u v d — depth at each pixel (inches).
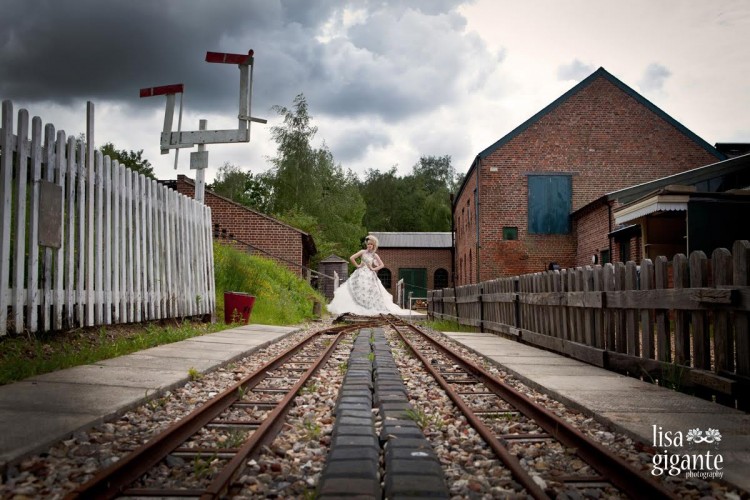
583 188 981.2
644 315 241.0
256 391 226.5
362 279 954.1
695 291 200.4
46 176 265.9
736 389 179.2
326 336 481.1
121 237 343.9
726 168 662.5
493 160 991.0
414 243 1978.3
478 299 564.1
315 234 1480.1
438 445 150.5
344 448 134.1
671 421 164.4
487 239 981.2
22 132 246.4
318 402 207.5
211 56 502.9
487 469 132.6
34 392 184.4
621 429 159.2
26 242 274.1
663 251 611.5
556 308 346.3
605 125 985.5
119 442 144.6
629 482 120.5
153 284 388.2
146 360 265.4
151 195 388.8
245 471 126.3
